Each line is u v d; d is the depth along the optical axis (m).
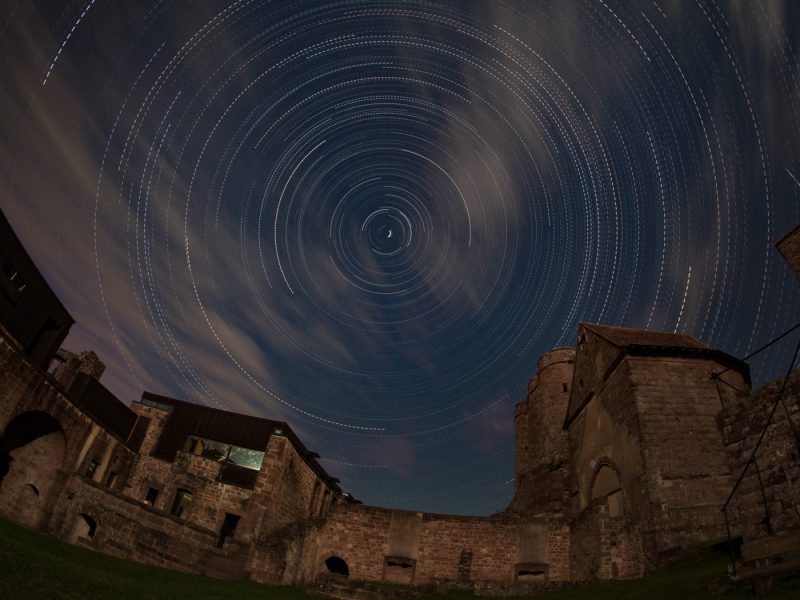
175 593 13.04
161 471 27.00
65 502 22.61
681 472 20.80
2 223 18.61
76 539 21.77
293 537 23.19
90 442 24.64
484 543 25.31
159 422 28.62
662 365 23.97
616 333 28.20
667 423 22.11
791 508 11.79
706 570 14.58
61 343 23.69
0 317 19.55
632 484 21.94
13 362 19.81
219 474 26.48
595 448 26.53
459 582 22.89
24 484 22.47
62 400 22.75
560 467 31.02
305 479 27.84
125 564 15.89
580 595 17.75
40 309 21.86
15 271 19.95
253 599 15.46
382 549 25.47
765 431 12.85
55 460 23.17
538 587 21.23
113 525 20.17
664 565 18.34
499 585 21.84
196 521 25.05
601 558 20.36
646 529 20.08
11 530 14.14
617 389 24.77
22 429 22.88
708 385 23.38
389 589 20.78
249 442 27.47
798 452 12.10
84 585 10.07
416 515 26.34
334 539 25.61
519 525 25.45
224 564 19.56
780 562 10.05
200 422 28.56
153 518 21.27
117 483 26.47
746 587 10.39
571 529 24.38
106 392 26.23
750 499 12.83
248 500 25.50
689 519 19.66
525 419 39.62
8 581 8.34
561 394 34.28
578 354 30.64
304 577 23.58
